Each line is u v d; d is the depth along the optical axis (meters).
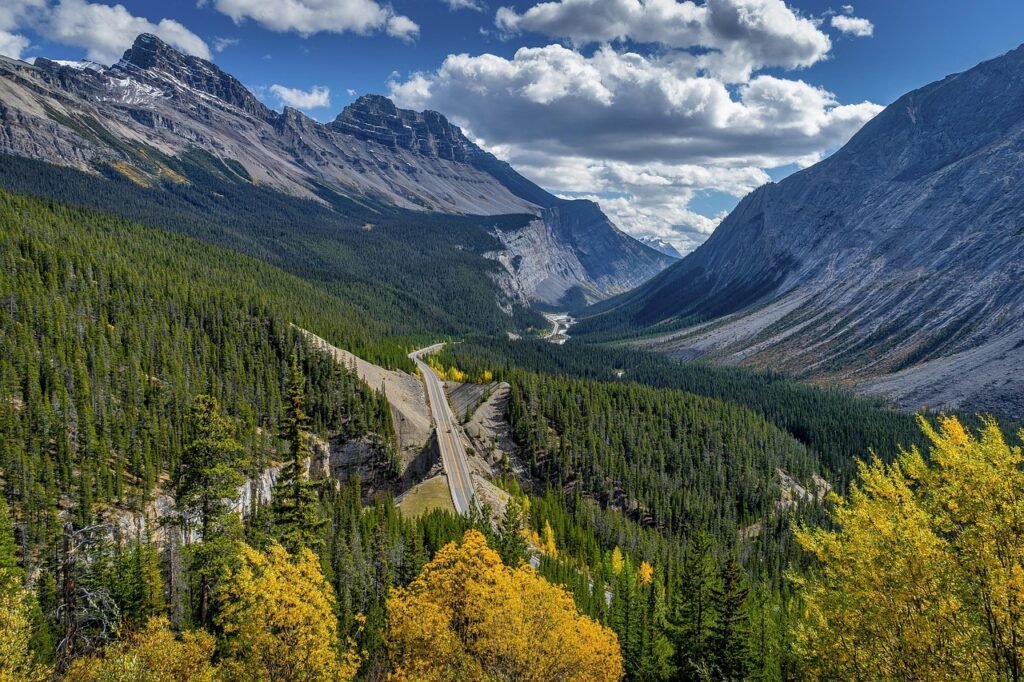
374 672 50.53
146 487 86.62
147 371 120.44
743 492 153.25
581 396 175.38
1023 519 18.48
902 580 20.11
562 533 105.69
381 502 113.00
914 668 19.88
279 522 45.84
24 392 96.25
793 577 26.20
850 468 183.50
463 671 32.81
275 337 157.12
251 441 104.75
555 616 34.19
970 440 21.20
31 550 62.72
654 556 104.50
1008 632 18.33
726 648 44.25
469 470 126.31
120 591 45.81
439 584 36.84
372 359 196.50
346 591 55.75
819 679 23.03
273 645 30.03
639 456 151.88
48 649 36.84
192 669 31.75
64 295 133.62
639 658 52.38
